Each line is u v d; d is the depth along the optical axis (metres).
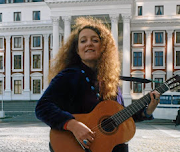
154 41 38.41
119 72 2.25
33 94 41.03
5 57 41.75
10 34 41.50
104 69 2.11
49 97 1.91
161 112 20.78
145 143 8.74
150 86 37.62
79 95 1.98
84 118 1.96
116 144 1.95
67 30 34.53
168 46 38.09
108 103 2.04
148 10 38.53
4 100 41.03
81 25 2.29
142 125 16.95
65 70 2.04
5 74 41.66
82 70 2.07
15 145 8.42
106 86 2.10
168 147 7.97
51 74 2.31
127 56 33.72
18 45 41.69
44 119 1.85
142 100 2.08
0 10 42.09
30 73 41.22
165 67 38.25
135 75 38.59
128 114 2.03
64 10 34.69
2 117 24.34
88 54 2.10
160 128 14.70
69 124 1.82
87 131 1.82
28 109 34.72
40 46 41.12
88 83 2.03
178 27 37.78
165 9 38.38
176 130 13.54
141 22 37.97
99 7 34.03
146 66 38.44
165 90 2.10
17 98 41.19
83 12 34.34
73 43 2.27
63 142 1.91
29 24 40.66
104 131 1.96
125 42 33.81
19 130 13.41
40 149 7.71
